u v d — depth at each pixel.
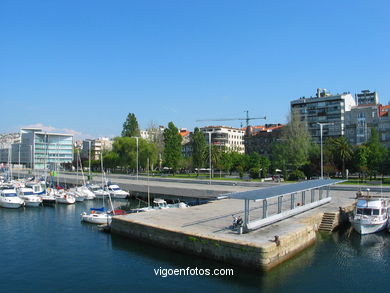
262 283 23.00
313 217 35.50
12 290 22.97
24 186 79.81
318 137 129.62
